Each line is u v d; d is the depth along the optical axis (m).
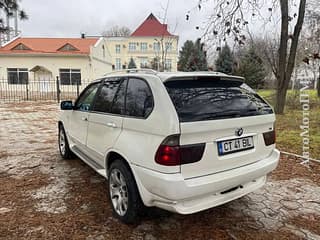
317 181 4.30
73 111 4.62
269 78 23.36
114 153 3.14
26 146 6.49
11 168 4.86
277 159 3.22
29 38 30.48
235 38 6.94
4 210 3.30
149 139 2.57
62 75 27.75
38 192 3.83
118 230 2.89
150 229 2.91
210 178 2.56
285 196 3.75
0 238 2.72
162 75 2.75
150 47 48.03
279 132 7.86
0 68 26.91
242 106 2.91
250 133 2.90
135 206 2.85
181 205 2.50
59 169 4.80
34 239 2.72
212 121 2.53
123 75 3.34
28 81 27.25
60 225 2.98
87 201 3.55
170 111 2.43
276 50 15.23
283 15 9.88
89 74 28.00
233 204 3.50
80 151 4.48
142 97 2.82
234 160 2.74
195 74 2.84
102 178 4.36
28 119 11.04
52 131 8.48
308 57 7.89
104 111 3.46
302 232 2.88
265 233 2.86
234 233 2.86
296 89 14.58
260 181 3.22
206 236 2.80
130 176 2.86
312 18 13.48
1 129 8.79
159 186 2.44
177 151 2.39
